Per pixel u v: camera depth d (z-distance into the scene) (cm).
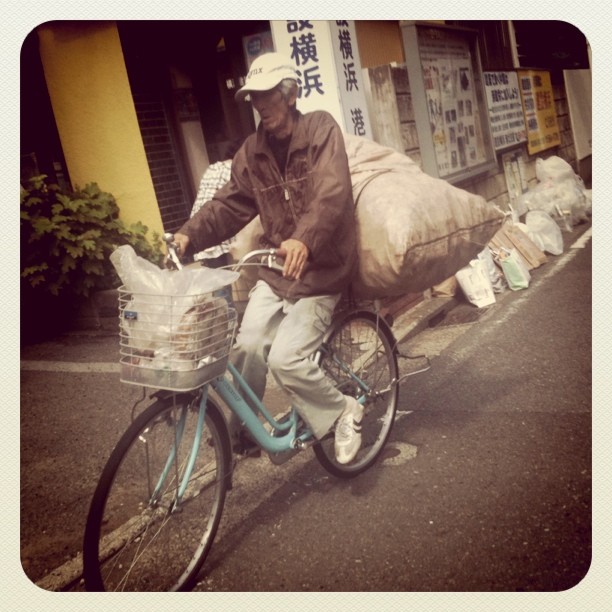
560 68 1158
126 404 443
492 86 862
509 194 877
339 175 253
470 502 276
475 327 518
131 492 226
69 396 465
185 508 243
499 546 247
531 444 319
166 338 206
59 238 582
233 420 271
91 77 596
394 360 331
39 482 344
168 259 271
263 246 289
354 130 475
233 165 286
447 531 259
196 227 279
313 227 244
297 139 262
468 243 302
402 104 615
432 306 571
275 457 269
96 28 579
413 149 632
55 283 604
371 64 553
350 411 283
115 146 611
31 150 622
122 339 218
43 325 640
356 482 304
